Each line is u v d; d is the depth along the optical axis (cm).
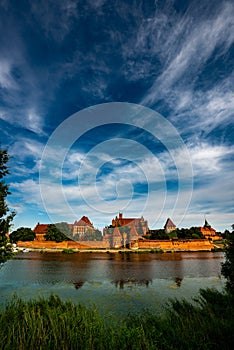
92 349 610
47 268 3064
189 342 615
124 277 2461
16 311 875
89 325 735
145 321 879
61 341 632
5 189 838
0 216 809
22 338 653
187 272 2811
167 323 781
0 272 2717
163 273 2728
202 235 8219
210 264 3612
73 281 2222
